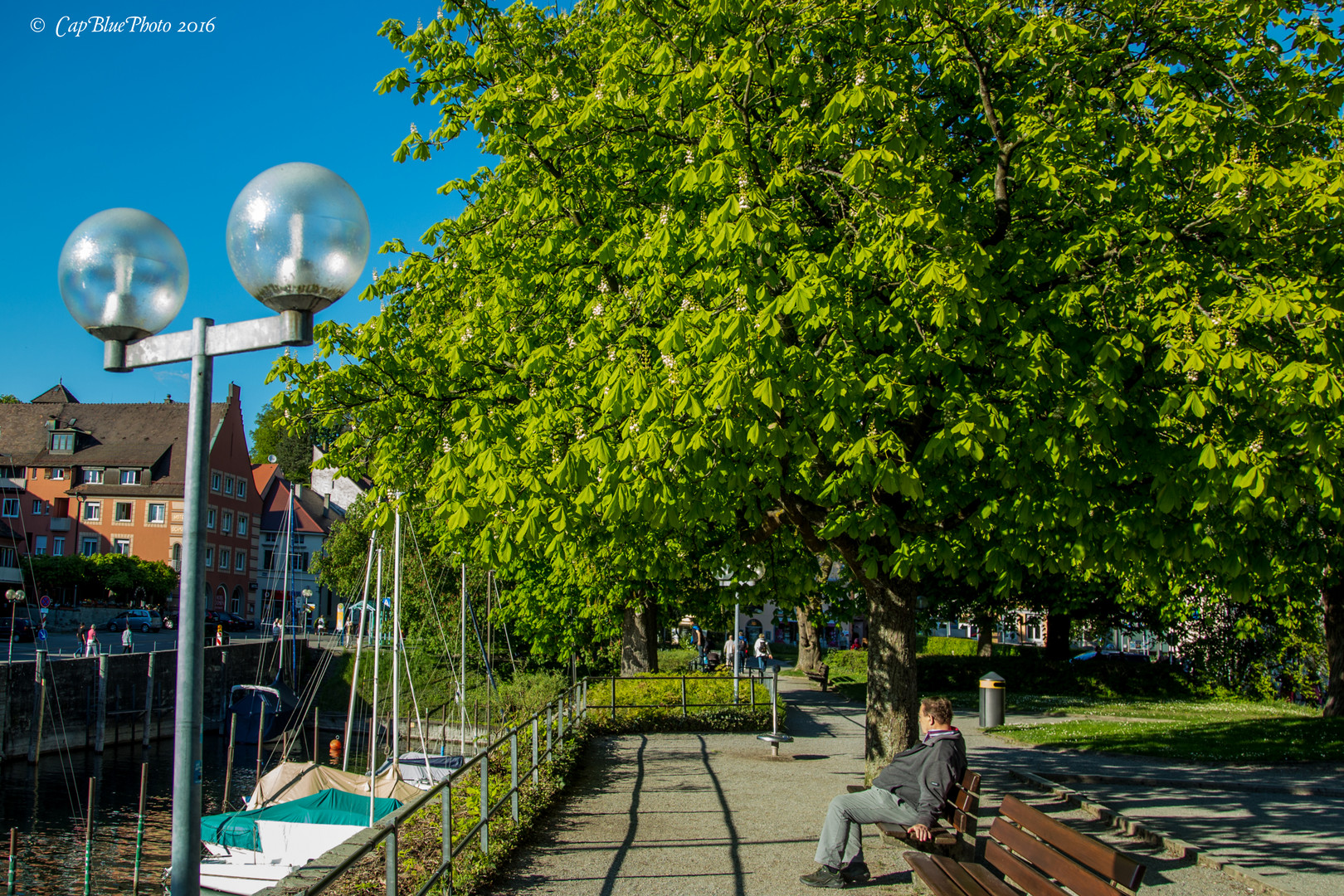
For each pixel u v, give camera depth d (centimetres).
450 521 866
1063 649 3991
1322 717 2344
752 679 2258
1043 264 970
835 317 848
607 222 1116
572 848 969
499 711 3444
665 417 793
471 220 1330
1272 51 1006
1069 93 977
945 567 986
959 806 778
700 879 845
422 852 913
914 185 887
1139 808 1206
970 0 1015
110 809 3167
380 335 1293
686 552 1449
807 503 1095
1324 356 783
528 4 1324
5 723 3700
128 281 376
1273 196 865
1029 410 883
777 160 970
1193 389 802
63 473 8438
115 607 7031
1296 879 857
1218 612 3497
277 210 351
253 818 1920
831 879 809
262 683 5297
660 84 1030
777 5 948
